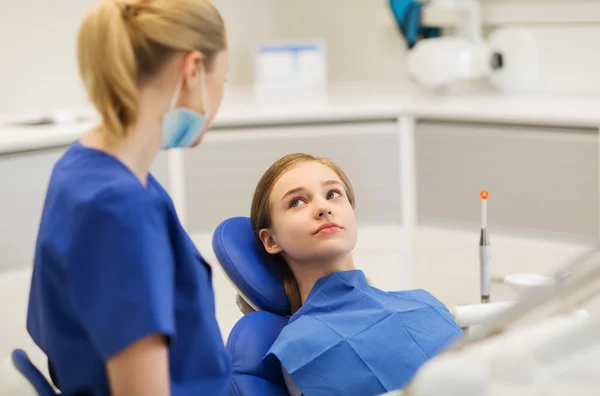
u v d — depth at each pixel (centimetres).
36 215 247
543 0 299
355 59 363
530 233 261
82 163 119
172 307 116
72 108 313
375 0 352
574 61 296
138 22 116
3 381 123
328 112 274
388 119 278
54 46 309
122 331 112
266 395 148
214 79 124
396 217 282
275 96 322
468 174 269
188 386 126
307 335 147
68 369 121
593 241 251
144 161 123
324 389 142
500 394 98
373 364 144
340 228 159
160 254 116
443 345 150
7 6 294
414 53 301
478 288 261
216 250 169
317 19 373
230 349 156
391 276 284
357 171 279
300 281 165
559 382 101
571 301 110
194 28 119
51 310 119
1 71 295
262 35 373
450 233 274
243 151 276
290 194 162
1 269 241
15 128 262
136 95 115
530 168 258
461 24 307
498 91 307
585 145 247
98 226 113
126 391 114
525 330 104
